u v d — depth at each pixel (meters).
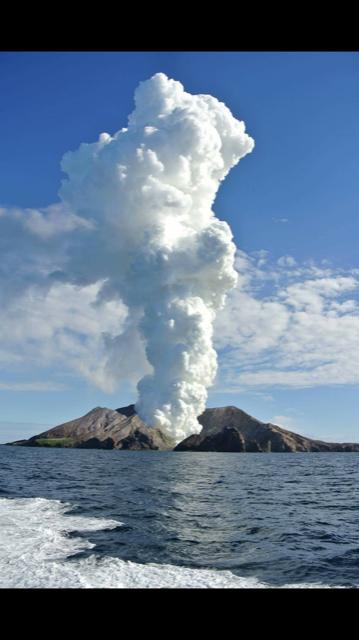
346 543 22.36
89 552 18.75
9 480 47.75
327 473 75.06
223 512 31.34
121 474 62.06
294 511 32.88
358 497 42.62
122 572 16.33
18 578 15.44
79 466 76.75
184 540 21.97
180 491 43.59
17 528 22.97
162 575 16.22
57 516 26.77
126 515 28.23
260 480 59.34
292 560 18.78
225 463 96.31
